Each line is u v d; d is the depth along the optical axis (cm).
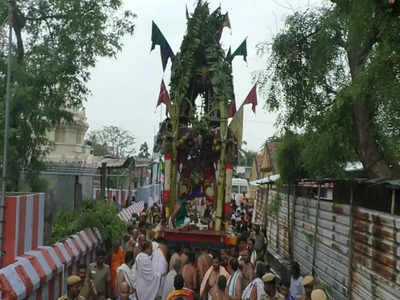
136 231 1322
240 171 5544
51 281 915
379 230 786
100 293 836
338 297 1006
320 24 1113
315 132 1151
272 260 1716
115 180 3506
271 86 1240
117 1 1560
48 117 1517
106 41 1539
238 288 837
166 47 1512
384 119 906
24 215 914
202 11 1506
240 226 1834
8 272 701
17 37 1473
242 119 1433
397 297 706
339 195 1039
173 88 1481
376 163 989
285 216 1631
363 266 862
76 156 3092
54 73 1449
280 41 1212
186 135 1453
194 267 1034
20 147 1418
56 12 1527
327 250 1103
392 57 800
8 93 928
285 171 1356
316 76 1138
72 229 1274
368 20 840
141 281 899
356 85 857
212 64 1450
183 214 1491
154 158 3931
